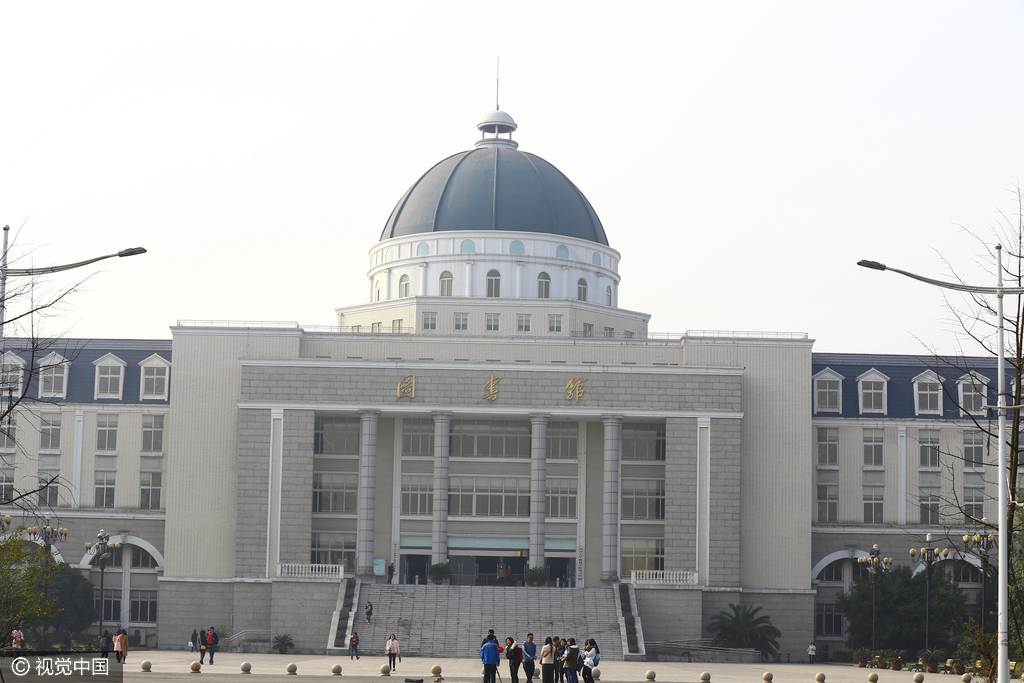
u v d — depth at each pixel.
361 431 106.12
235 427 107.12
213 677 69.75
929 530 110.00
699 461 105.44
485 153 128.50
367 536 105.12
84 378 112.44
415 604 99.69
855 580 107.81
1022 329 47.25
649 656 97.81
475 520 108.56
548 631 97.56
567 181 129.75
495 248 122.50
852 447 112.06
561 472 109.56
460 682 69.00
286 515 104.38
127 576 110.00
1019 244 49.44
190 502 106.38
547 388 106.12
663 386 106.25
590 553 108.75
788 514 107.00
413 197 127.88
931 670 88.12
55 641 93.62
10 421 53.47
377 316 119.56
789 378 108.31
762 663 97.81
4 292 48.72
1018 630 47.28
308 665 82.00
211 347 107.88
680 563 104.50
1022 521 51.78
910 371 113.81
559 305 116.69
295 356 107.69
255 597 103.62
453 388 106.06
